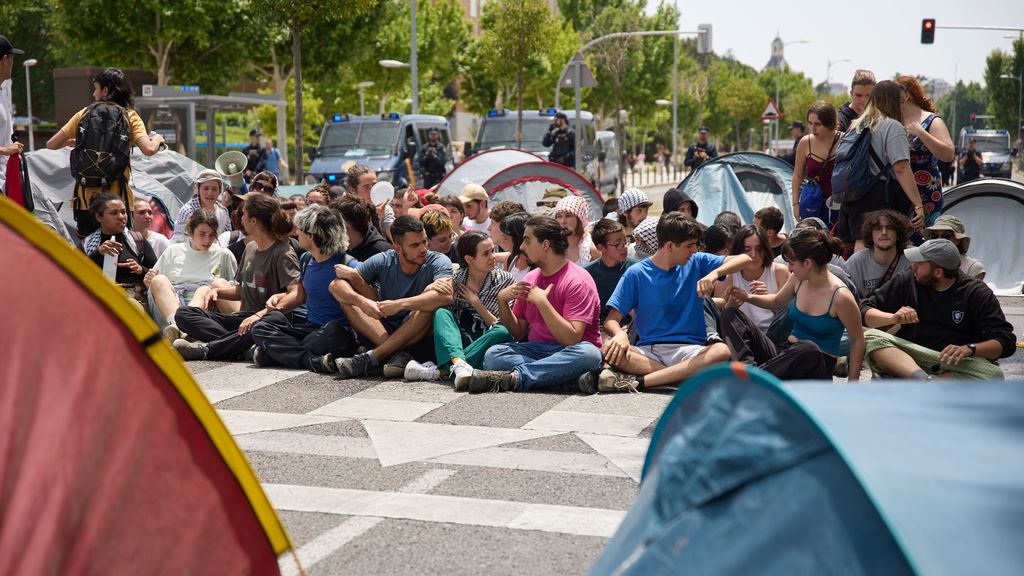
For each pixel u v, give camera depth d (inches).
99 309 113.9
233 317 322.7
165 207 483.2
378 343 291.4
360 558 151.4
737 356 261.9
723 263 264.1
